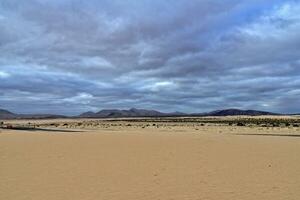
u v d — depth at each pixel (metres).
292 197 12.54
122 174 16.61
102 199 12.37
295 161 20.14
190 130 64.44
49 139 33.97
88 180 15.35
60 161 20.27
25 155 22.55
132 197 12.58
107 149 25.59
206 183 14.79
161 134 42.94
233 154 22.94
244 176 16.11
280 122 104.56
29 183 14.79
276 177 15.89
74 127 91.12
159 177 15.98
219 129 67.25
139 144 29.02
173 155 22.56
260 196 12.69
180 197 12.56
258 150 25.00
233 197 12.55
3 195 12.88
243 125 85.06
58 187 14.06
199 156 22.14
